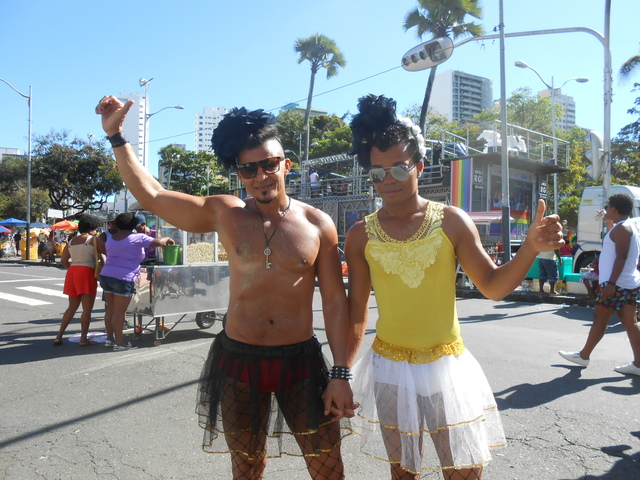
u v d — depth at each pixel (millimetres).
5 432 3781
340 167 25922
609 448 3408
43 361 5848
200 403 2207
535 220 1794
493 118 36188
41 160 32875
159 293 6438
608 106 11477
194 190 47906
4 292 12695
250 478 2164
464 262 2057
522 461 3227
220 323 8273
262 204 2131
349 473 3113
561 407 4164
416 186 2090
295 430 2107
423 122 22391
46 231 34812
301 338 2145
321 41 31500
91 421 3992
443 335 2029
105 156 34188
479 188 18422
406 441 1976
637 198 12148
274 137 2145
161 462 3283
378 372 2074
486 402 2066
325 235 2189
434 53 8953
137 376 5215
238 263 2121
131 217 6363
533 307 10102
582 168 30547
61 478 3078
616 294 5008
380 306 2133
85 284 6590
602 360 5648
